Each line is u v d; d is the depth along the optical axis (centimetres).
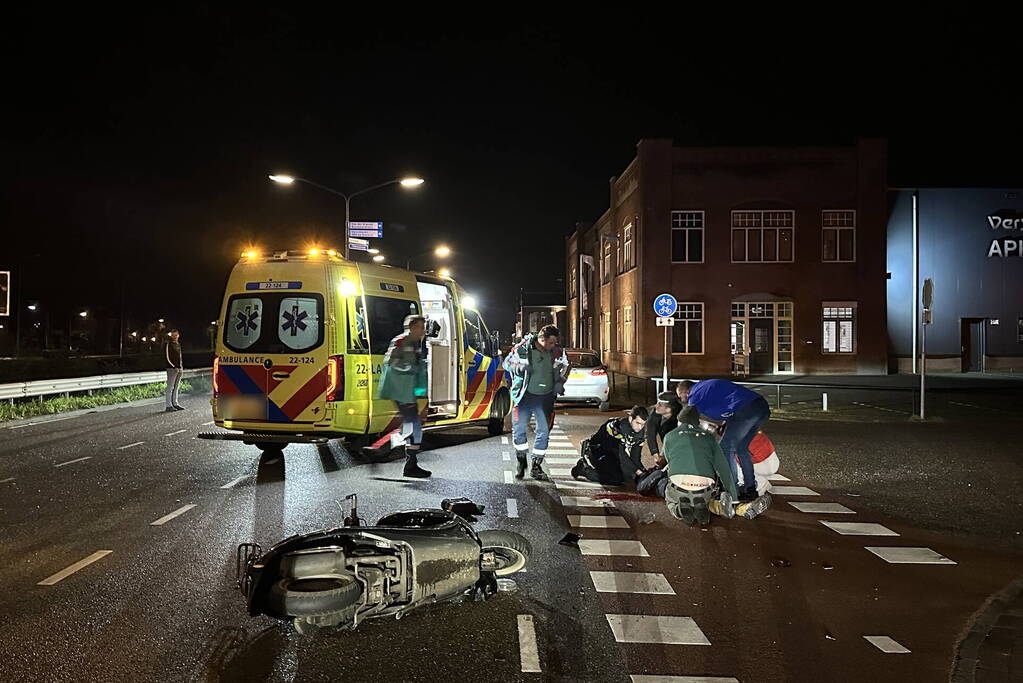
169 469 1182
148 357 4359
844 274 3881
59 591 624
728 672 497
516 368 1122
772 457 1011
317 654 509
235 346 1174
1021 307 4053
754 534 845
